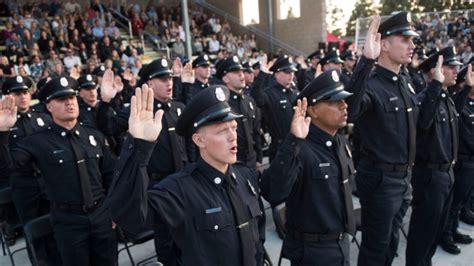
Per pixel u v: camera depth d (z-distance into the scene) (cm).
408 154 322
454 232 433
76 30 1472
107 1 1998
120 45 1529
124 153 186
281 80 577
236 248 204
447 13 1404
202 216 200
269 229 477
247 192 222
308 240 266
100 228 331
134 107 186
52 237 363
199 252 197
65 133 332
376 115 318
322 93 259
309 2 1995
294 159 232
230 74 484
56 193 325
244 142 481
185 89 511
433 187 355
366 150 328
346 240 274
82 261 328
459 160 419
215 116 196
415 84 658
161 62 393
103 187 349
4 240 459
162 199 194
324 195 262
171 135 385
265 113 575
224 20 2333
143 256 437
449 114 361
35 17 1539
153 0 2205
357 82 291
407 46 316
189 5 2312
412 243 369
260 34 2200
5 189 464
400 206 322
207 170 209
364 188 329
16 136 466
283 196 234
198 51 1764
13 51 1290
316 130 271
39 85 578
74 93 329
